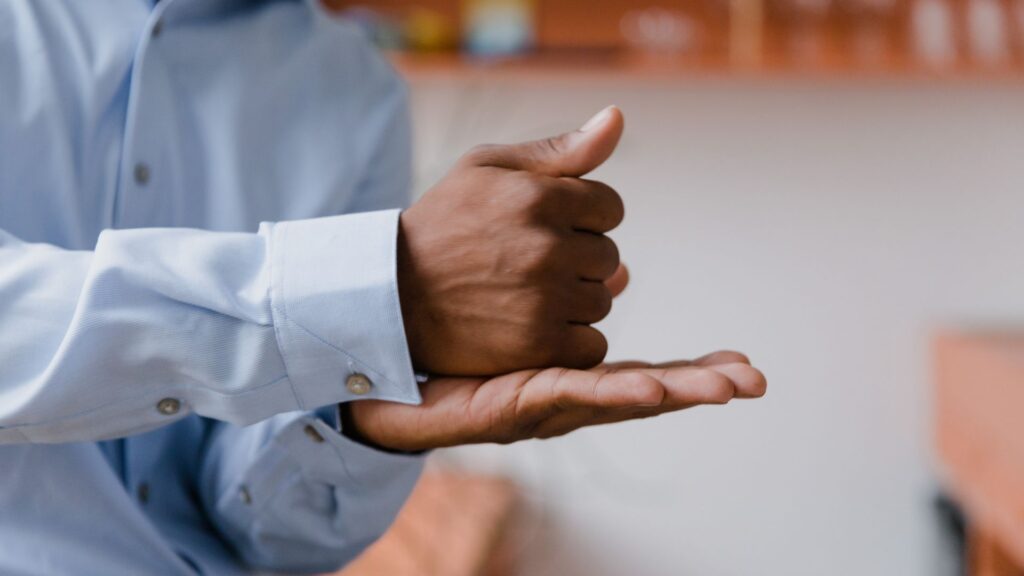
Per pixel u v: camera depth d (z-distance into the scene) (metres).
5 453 0.83
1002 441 1.99
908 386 2.54
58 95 0.87
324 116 1.01
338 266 0.73
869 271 2.51
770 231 2.51
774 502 2.60
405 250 0.74
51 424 0.75
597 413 0.73
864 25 2.18
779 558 2.61
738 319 2.54
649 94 2.49
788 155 2.49
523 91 2.49
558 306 0.73
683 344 2.56
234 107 0.96
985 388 2.09
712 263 2.54
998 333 2.43
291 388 0.75
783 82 2.46
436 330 0.74
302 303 0.73
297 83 1.01
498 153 0.76
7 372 0.74
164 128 0.92
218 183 0.95
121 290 0.73
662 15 2.28
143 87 0.90
